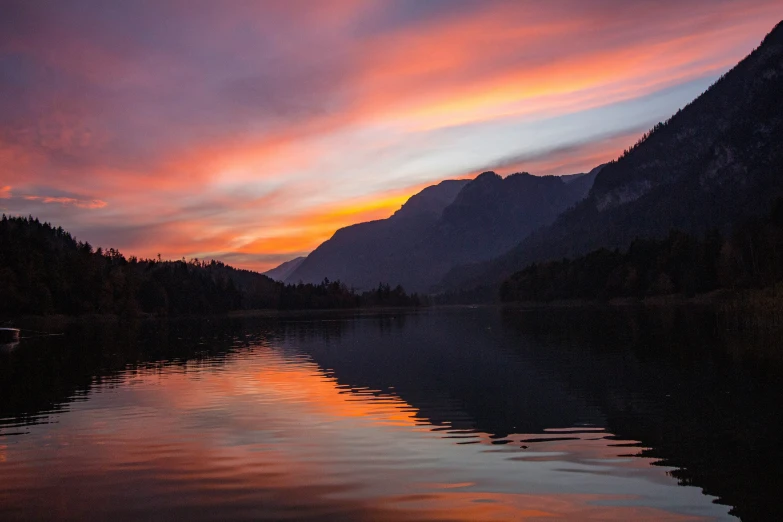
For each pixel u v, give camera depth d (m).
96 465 19.77
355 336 84.75
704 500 15.91
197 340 83.25
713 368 39.19
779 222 151.25
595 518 14.86
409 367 44.56
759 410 26.30
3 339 81.88
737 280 145.12
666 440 21.72
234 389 35.41
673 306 151.75
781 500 15.83
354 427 24.69
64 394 34.44
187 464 19.69
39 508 15.98
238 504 16.02
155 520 15.06
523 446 21.30
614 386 33.59
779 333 60.75
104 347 71.62
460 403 29.58
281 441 22.52
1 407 30.39
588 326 88.88
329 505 15.83
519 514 15.12
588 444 21.42
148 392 34.78
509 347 59.12
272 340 80.38
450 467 18.94
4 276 152.25
